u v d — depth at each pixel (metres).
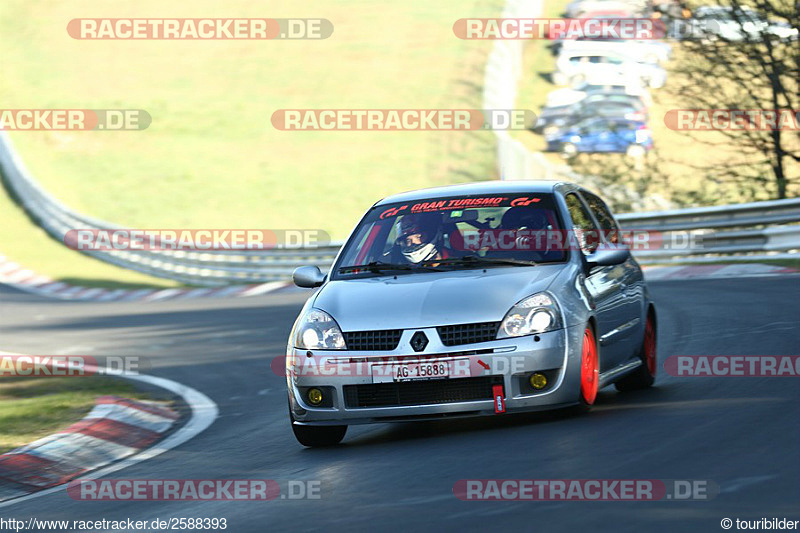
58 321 70.88
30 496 23.39
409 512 16.77
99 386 40.38
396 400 23.17
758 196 77.50
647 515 15.05
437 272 25.08
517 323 22.81
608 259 25.50
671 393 26.80
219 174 130.38
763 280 54.88
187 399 36.97
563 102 114.00
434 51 166.00
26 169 130.50
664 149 106.94
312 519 17.27
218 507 19.53
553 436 21.70
